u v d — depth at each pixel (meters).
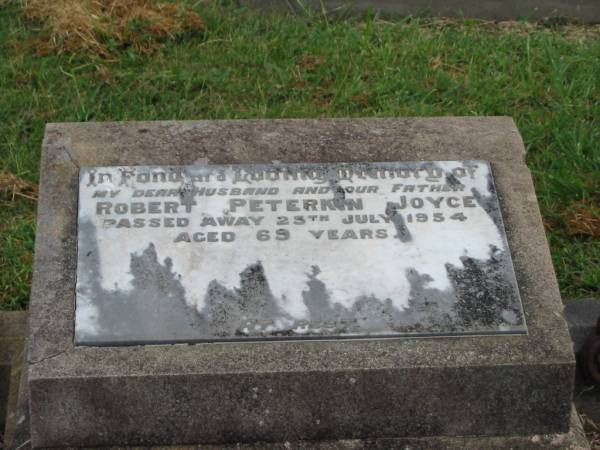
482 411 1.19
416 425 1.20
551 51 2.08
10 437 1.30
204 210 1.24
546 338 1.19
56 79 1.99
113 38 2.08
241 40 2.08
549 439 1.21
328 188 1.27
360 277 1.20
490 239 1.24
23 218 1.72
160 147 1.33
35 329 1.17
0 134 1.85
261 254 1.21
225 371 1.15
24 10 2.14
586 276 1.62
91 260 1.20
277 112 1.91
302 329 1.17
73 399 1.15
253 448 1.19
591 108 1.95
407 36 2.14
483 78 2.03
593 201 1.75
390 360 1.17
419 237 1.24
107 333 1.16
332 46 2.09
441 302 1.20
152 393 1.15
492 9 2.24
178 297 1.18
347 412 1.18
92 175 1.27
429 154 1.34
